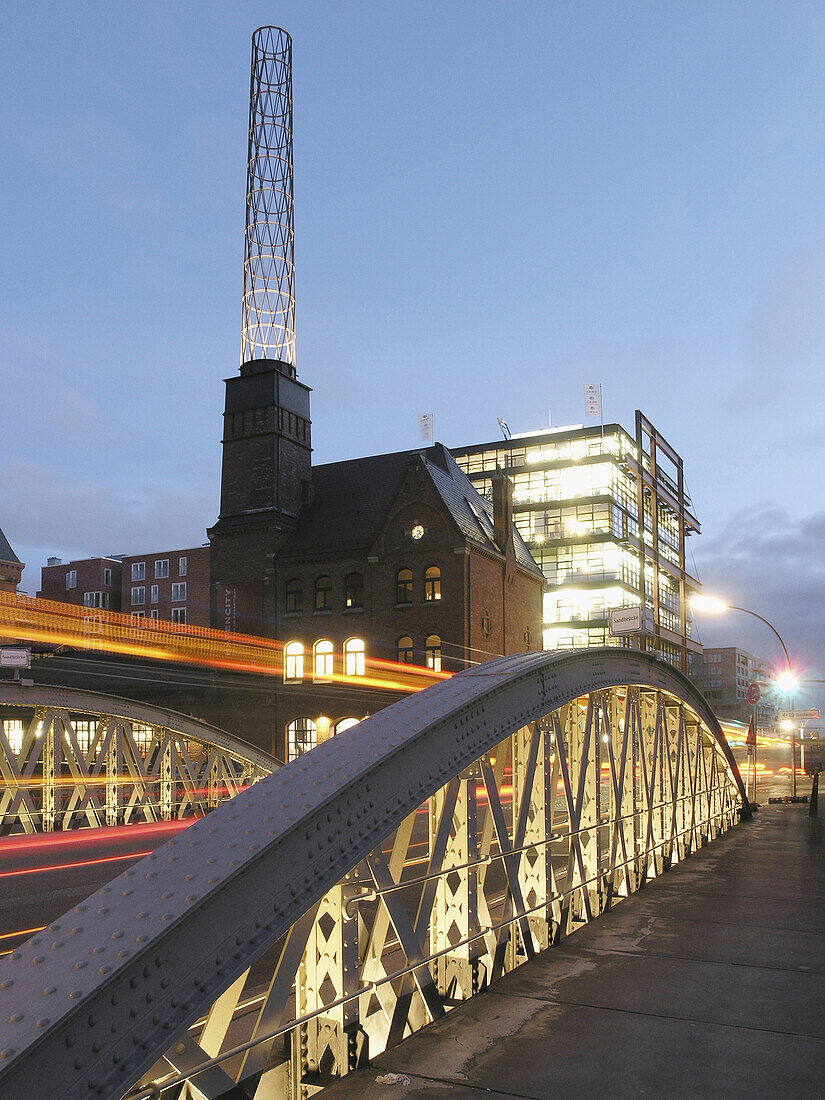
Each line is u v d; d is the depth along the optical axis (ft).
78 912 13.17
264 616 155.74
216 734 84.94
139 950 12.01
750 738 102.27
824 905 40.01
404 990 21.88
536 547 237.86
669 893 43.06
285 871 15.56
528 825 30.58
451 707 22.84
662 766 49.16
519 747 29.81
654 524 248.93
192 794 83.97
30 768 69.92
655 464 257.55
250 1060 15.69
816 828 75.51
